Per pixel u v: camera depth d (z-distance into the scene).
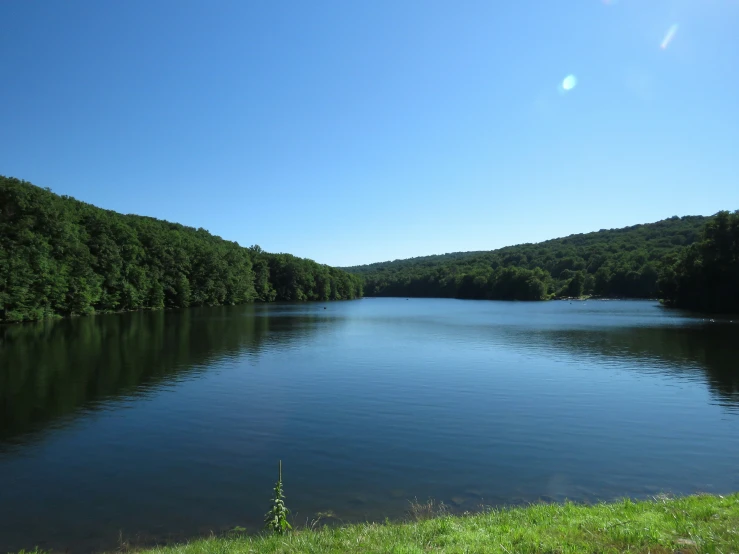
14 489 14.00
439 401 24.55
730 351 41.31
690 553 7.34
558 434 19.31
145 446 17.70
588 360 37.53
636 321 72.56
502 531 8.73
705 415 22.14
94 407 23.02
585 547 7.60
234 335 54.31
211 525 11.78
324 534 9.38
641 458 16.61
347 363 36.06
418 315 96.81
